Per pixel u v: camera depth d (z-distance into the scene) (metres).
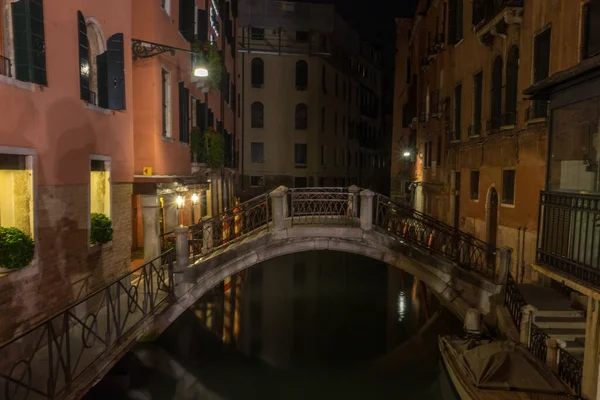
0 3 6.12
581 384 7.16
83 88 8.05
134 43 11.23
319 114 34.75
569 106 6.98
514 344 8.48
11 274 6.22
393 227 12.72
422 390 9.99
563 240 6.97
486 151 14.96
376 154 50.56
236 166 27.02
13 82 6.17
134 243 15.00
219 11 20.70
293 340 12.77
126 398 8.59
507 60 13.38
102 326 7.94
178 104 13.80
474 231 16.03
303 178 34.56
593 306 6.89
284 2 33.50
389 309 15.62
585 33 9.49
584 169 6.63
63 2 7.39
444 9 20.47
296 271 21.78
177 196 13.75
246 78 33.31
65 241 7.59
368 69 47.09
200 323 13.76
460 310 11.21
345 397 9.69
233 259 11.09
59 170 7.35
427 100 24.30
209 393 9.59
